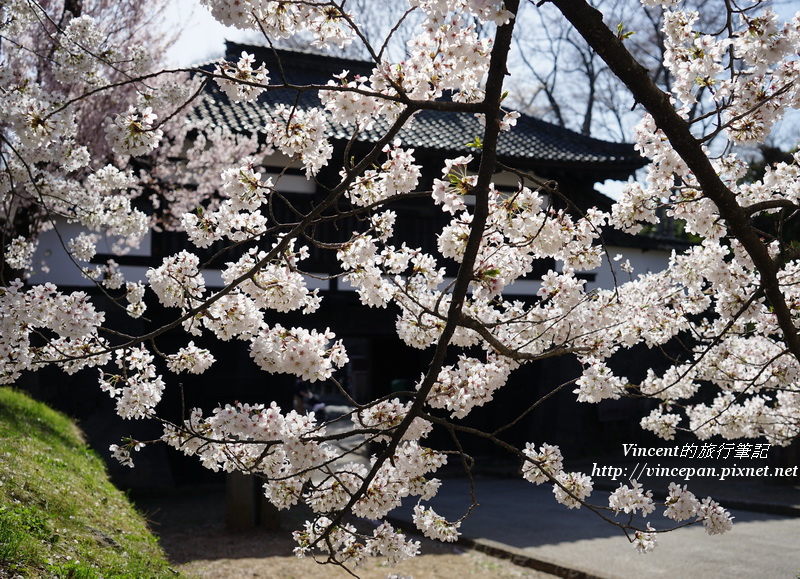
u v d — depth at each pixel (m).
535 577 7.93
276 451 2.88
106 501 6.75
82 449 9.06
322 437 2.52
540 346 3.23
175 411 12.58
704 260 3.80
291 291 2.74
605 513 11.56
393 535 3.00
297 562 8.06
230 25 2.30
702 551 8.80
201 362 2.95
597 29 2.35
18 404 9.36
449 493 13.73
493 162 2.43
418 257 2.99
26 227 10.33
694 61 2.97
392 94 2.68
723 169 3.50
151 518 10.29
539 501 12.78
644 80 2.43
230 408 2.54
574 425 16.52
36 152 3.03
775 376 4.43
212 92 13.48
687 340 16.53
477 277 2.68
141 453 12.12
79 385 11.88
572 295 3.07
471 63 2.63
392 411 2.82
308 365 2.56
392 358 18.84
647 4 3.04
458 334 3.06
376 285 2.87
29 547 4.22
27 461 6.38
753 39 2.74
